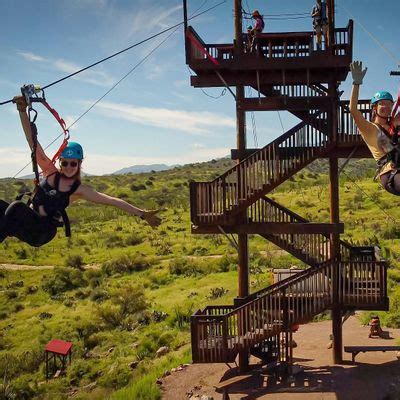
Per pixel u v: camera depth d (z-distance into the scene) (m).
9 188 97.12
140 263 41.25
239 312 14.58
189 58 13.86
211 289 31.47
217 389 14.75
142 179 106.75
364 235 40.78
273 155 13.84
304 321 14.66
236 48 13.72
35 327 29.30
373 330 18.73
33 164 4.38
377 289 14.56
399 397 13.14
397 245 36.78
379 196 55.94
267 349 16.55
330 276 14.77
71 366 22.36
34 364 23.88
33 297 36.19
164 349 21.88
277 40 14.12
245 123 14.62
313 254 15.55
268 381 14.83
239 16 13.66
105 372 21.11
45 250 51.19
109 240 53.06
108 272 40.56
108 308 29.58
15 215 4.17
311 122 13.77
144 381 16.09
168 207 73.12
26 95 4.43
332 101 13.79
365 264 14.51
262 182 13.88
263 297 14.52
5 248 52.88
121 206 4.32
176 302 30.23
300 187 72.56
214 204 14.26
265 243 44.53
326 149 13.73
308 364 15.96
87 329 27.58
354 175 84.25
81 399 18.34
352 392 13.55
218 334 14.58
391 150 4.82
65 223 4.37
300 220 14.99
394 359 15.84
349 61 13.21
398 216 46.31
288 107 14.09
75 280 38.38
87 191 4.39
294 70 14.10
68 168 4.35
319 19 13.34
